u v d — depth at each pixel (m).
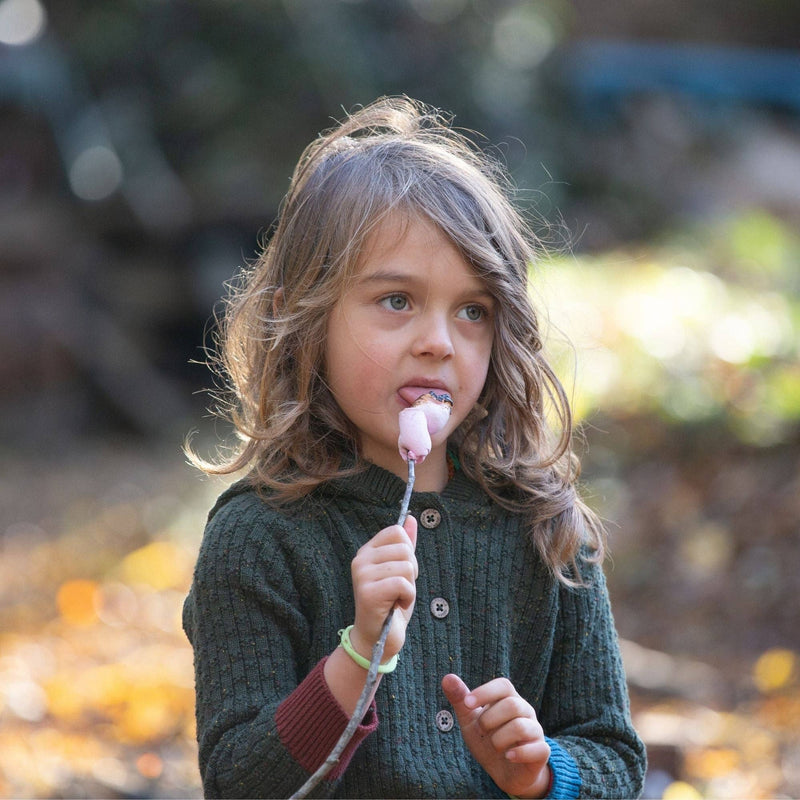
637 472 11.50
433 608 3.53
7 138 22.11
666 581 10.17
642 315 12.91
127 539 13.76
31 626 10.73
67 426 20.38
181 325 21.48
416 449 3.26
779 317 13.21
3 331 20.38
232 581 3.42
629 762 3.68
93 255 21.16
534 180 22.44
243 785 3.20
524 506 3.74
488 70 23.00
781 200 23.06
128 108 21.81
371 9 22.97
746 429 11.40
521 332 3.67
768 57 27.86
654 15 29.95
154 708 8.02
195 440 19.23
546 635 3.67
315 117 22.06
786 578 9.64
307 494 3.56
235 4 21.62
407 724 3.39
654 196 23.19
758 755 7.18
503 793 3.53
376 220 3.47
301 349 3.57
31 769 6.92
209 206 21.11
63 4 22.44
